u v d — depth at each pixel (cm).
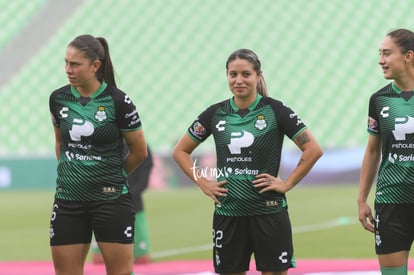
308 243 4028
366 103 9919
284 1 11419
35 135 9994
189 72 10650
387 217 2052
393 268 2062
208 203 6303
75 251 2084
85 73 2017
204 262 3469
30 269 3338
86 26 11394
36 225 5109
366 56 10556
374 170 2159
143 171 3359
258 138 2022
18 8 11681
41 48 11138
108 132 2052
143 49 11025
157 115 10075
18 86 10644
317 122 9756
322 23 11050
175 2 11606
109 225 2064
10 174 8206
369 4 11175
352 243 4000
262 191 2022
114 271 2100
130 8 11581
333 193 6919
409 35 2034
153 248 4050
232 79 2012
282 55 10700
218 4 11531
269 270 2052
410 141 2023
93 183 2056
